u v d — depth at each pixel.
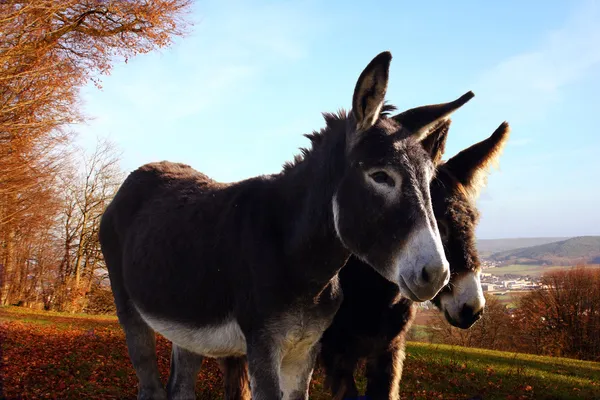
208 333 3.12
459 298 3.36
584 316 21.36
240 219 3.07
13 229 21.27
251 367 2.80
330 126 2.90
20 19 10.73
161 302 3.34
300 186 2.91
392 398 3.66
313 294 2.83
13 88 11.73
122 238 3.96
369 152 2.37
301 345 2.95
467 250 3.36
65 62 12.62
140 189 4.05
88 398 6.41
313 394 6.25
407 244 2.21
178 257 3.28
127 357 9.09
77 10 12.21
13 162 13.87
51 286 27.44
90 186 28.16
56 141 14.84
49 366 8.16
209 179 4.03
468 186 3.79
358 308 3.65
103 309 29.44
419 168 2.34
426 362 8.60
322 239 2.73
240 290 2.93
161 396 3.74
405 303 3.63
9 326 13.52
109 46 13.18
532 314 22.14
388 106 2.66
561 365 10.05
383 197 2.32
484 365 8.80
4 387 6.76
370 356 3.73
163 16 13.03
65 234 27.84
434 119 2.50
